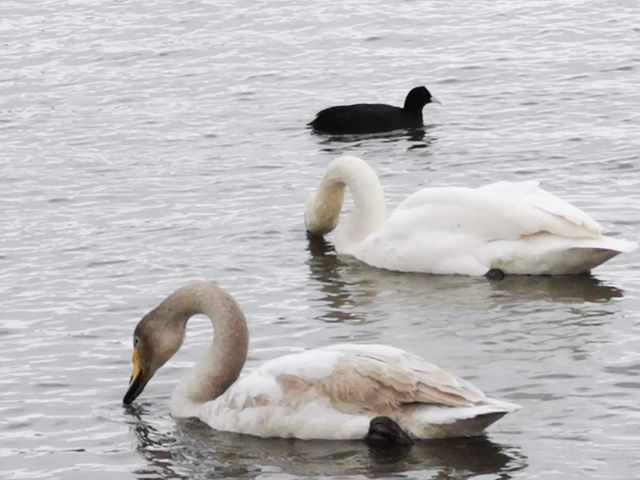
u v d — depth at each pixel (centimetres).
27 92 2856
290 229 2027
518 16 3262
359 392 1316
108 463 1327
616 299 1705
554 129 2469
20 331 1655
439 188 1870
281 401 1338
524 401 1414
